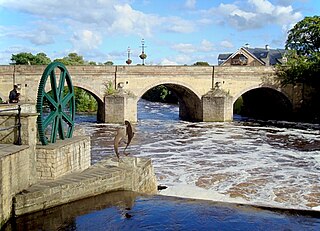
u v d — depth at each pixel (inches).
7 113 448.1
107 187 491.5
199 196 665.6
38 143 519.2
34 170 455.8
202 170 872.9
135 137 1393.9
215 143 1270.9
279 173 848.3
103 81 1847.9
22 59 3149.6
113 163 554.3
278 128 1696.6
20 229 383.6
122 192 498.9
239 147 1194.6
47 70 524.1
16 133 448.5
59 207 438.9
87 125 1712.6
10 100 827.4
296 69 2020.2
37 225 394.0
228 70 1984.5
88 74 1820.9
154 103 3491.6
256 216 429.7
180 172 850.8
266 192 699.4
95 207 446.3
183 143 1268.5
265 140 1341.0
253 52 3917.3
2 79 1734.7
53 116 534.9
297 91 2069.4
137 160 579.5
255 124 1849.2
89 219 413.1
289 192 701.3
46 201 428.8
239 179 792.3
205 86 1973.4
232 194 682.8
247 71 2006.6
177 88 2102.6
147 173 567.2
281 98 2124.8
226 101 1911.9
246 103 2487.7
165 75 1921.8
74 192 456.8
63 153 505.0
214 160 988.6
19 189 417.7
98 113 1953.7
